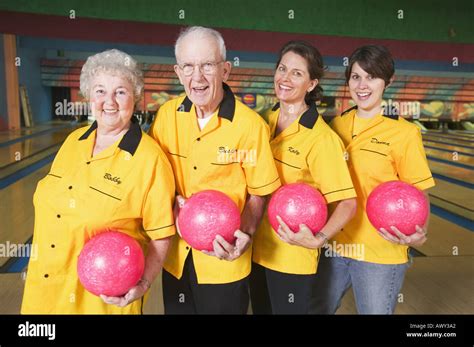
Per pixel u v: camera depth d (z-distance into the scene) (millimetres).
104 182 1021
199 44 1043
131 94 1021
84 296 1071
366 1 6801
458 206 3770
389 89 11539
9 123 9500
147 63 11125
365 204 1374
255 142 1159
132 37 6523
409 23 6879
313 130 1285
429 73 11477
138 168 1031
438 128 12086
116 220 1037
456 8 6836
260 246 1370
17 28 6129
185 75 1077
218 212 1017
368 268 1364
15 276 2176
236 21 6715
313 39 6910
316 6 6797
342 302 1986
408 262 1411
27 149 6449
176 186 1224
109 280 920
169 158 1213
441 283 2217
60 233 1032
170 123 1211
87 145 1064
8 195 3762
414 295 2072
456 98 11727
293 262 1319
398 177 1396
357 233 1387
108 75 988
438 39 6914
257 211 1223
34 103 11086
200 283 1253
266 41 6844
